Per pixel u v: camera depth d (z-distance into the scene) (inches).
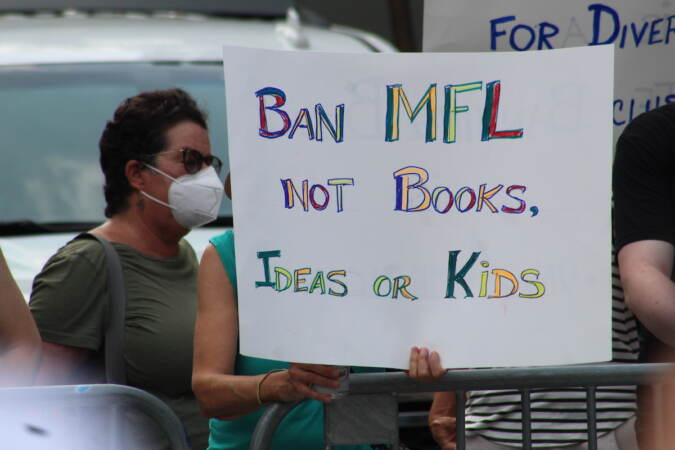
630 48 587.2
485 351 421.1
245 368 493.7
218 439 509.0
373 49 946.1
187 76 866.8
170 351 586.6
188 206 611.2
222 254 487.8
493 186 421.7
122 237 607.5
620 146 511.8
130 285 588.4
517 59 420.5
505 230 422.0
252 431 502.0
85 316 576.7
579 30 581.6
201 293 487.5
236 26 976.3
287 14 1031.0
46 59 878.4
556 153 422.0
